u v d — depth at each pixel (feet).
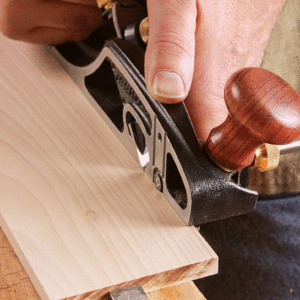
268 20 3.26
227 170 2.01
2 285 1.69
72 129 2.64
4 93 2.85
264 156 2.18
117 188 2.23
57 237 1.85
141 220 2.03
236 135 1.86
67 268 1.70
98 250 1.82
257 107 1.69
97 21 3.18
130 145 2.45
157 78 2.02
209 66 2.74
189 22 2.18
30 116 2.69
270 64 3.94
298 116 1.70
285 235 3.88
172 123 2.04
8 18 2.86
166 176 2.13
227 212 2.05
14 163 2.28
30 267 1.68
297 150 2.29
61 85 3.05
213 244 3.84
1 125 2.56
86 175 2.28
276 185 4.09
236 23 2.93
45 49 3.42
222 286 3.56
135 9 2.74
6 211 1.95
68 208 2.03
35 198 2.06
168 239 1.93
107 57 2.54
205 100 2.75
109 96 2.83
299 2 3.76
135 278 1.70
